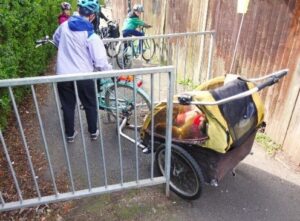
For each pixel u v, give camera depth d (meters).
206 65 5.18
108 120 4.20
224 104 2.38
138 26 6.88
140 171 3.35
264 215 2.80
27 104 4.78
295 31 3.17
